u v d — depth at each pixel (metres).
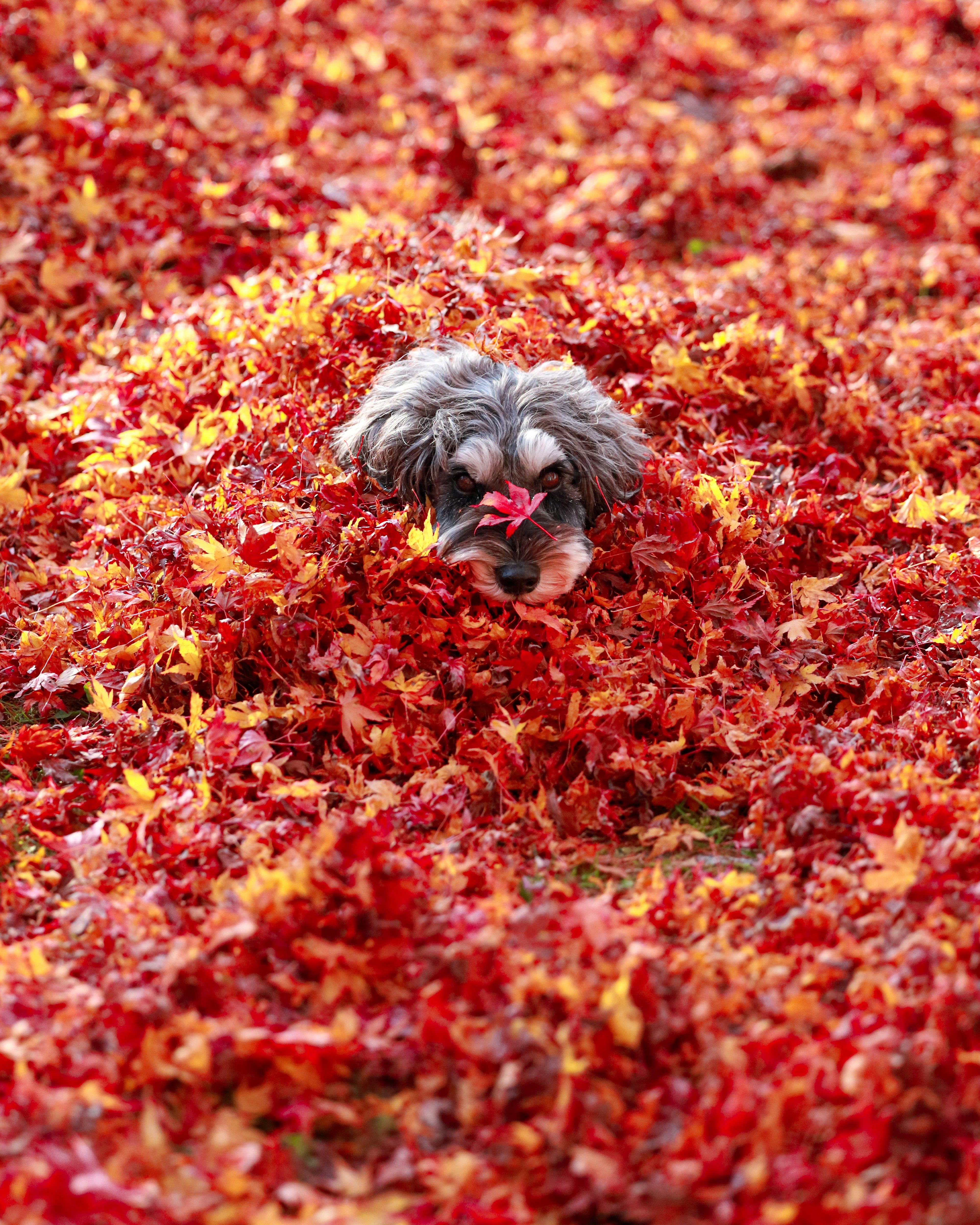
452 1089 3.50
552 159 11.28
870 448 7.06
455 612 5.36
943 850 4.13
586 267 8.62
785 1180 3.13
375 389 5.69
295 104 10.66
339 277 6.68
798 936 4.04
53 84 9.88
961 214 10.73
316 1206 3.13
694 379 6.79
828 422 7.04
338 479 5.60
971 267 9.68
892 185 11.30
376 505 5.52
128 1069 3.52
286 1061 3.52
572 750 5.05
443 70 12.61
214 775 4.83
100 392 6.86
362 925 3.91
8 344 7.67
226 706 5.16
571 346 6.64
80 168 9.09
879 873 4.06
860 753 4.84
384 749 4.95
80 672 5.42
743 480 5.95
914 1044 3.44
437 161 10.31
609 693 5.07
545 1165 3.26
